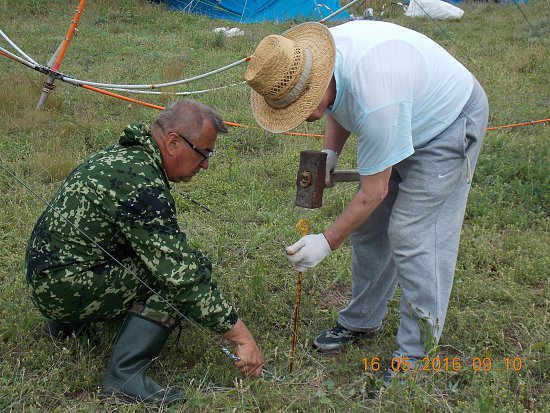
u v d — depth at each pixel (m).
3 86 7.41
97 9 13.09
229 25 13.30
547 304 3.72
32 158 5.61
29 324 3.28
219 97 7.99
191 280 2.78
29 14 12.66
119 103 7.57
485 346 3.43
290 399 2.90
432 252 2.98
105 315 3.01
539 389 3.10
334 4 14.89
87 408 2.79
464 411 2.82
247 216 4.85
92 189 2.79
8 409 2.77
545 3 16.11
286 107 2.67
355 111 2.64
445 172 2.89
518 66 10.12
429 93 2.78
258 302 3.67
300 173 3.04
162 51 10.52
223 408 2.88
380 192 2.75
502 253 4.38
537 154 6.13
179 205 4.97
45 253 2.85
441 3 14.96
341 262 4.21
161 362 3.17
